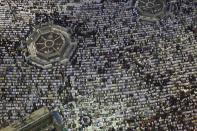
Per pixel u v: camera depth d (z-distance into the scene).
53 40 133.62
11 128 102.06
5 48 130.75
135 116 115.56
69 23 138.50
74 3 144.12
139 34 135.50
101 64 127.19
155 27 137.88
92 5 143.75
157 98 119.06
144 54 129.88
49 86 121.62
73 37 134.38
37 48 131.38
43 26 137.50
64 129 107.94
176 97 118.88
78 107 117.50
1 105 116.69
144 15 140.75
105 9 142.75
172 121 113.69
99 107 117.69
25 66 126.69
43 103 117.75
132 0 145.50
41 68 126.44
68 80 123.31
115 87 121.81
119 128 113.38
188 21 139.50
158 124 113.38
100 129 113.50
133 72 125.19
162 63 127.50
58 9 142.62
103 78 123.69
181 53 130.12
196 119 113.88
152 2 144.50
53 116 106.38
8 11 141.00
